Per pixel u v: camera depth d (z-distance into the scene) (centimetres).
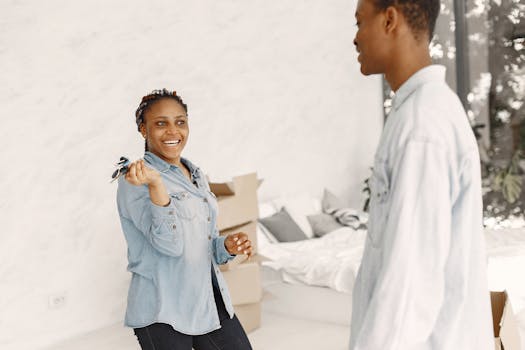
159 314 183
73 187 400
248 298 373
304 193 582
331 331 382
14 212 368
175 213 180
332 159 644
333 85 645
